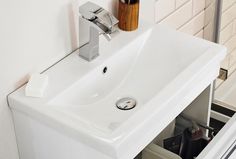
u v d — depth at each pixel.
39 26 1.54
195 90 1.66
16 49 1.49
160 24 1.95
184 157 1.91
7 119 1.57
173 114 1.58
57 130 1.47
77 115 1.54
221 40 2.52
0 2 1.39
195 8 2.36
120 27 1.80
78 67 1.62
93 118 1.56
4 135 1.59
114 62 1.69
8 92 1.53
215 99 2.49
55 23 1.59
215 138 1.73
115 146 1.36
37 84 1.52
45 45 1.58
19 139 1.63
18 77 1.54
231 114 2.43
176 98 1.54
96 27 1.56
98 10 1.58
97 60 1.65
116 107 1.62
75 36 1.68
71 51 1.69
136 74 1.73
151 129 1.49
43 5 1.52
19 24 1.47
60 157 1.55
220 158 1.70
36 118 1.49
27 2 1.47
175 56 1.74
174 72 1.70
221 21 2.46
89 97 1.62
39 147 1.59
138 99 1.64
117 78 1.71
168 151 1.78
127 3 1.73
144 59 1.77
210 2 2.36
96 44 1.64
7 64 1.49
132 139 1.41
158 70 1.72
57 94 1.52
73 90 1.57
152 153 1.80
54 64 1.64
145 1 1.95
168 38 1.78
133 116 1.45
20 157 1.69
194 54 1.72
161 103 1.49
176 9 2.22
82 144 1.44
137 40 1.76
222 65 2.54
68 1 1.60
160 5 2.10
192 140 1.86
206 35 2.48
